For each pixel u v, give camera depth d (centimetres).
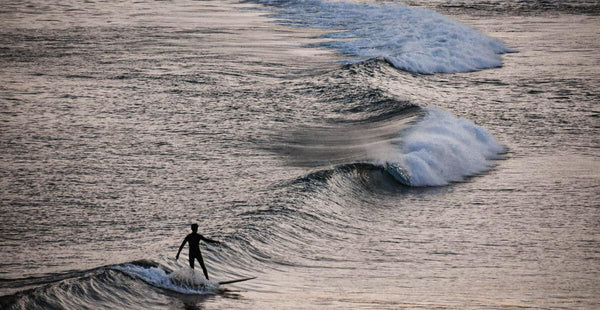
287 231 6744
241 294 5100
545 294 5459
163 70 14788
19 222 6812
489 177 9131
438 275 5894
